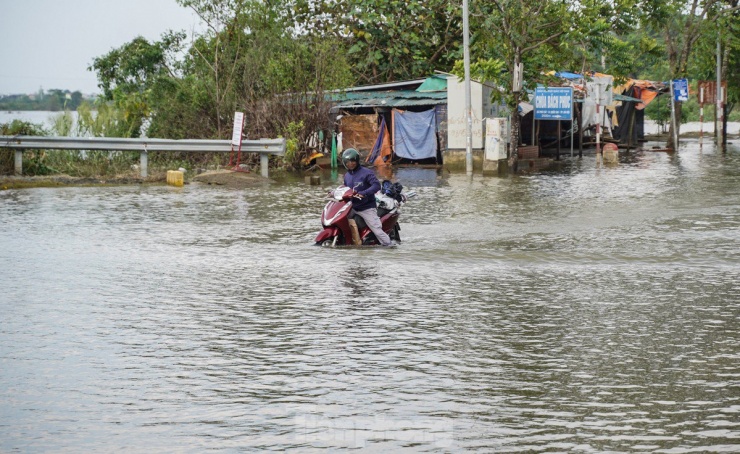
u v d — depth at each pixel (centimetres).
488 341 818
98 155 2728
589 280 1104
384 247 1364
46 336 848
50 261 1262
